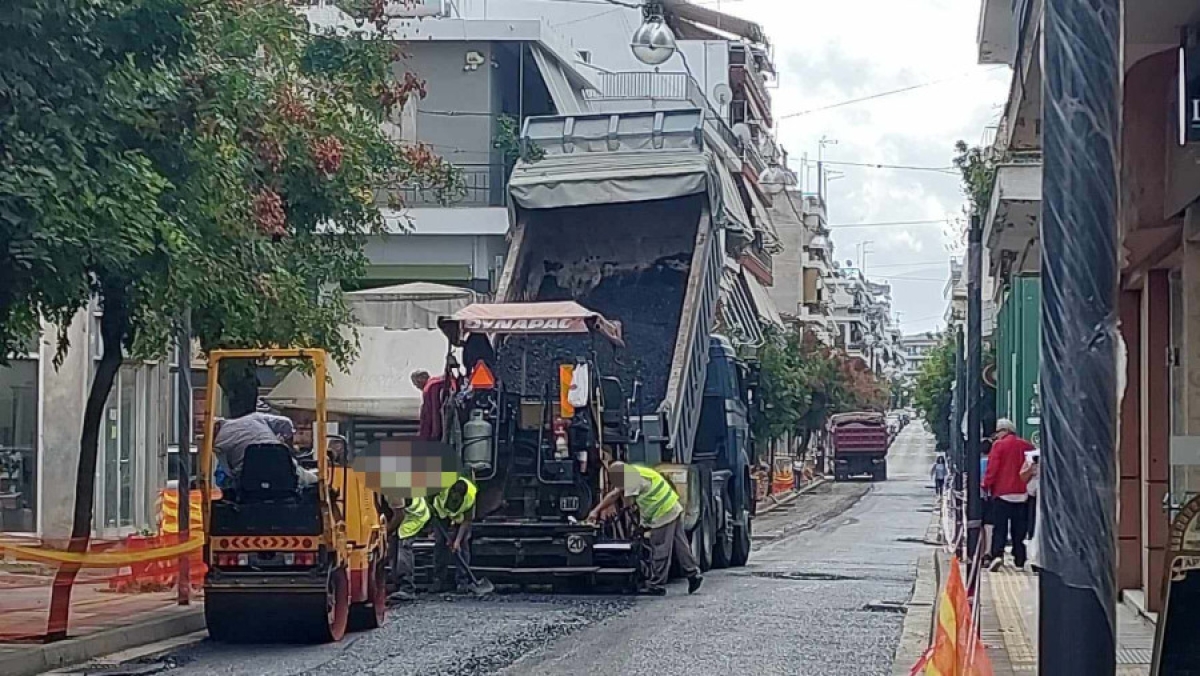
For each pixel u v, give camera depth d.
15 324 14.10
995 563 22.77
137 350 17.52
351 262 20.64
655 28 39.72
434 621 16.75
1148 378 16.23
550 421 19.58
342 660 13.80
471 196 38.88
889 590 20.67
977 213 25.20
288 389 25.95
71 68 12.49
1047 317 4.41
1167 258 15.23
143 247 12.69
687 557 20.31
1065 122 4.39
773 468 63.22
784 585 21.53
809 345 78.56
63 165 12.17
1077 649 4.34
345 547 15.41
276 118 17.61
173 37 13.06
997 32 23.77
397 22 38.03
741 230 27.33
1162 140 12.07
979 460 23.31
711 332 24.02
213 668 13.43
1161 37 10.88
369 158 20.31
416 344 28.73
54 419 25.64
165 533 20.86
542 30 39.75
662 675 12.87
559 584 20.27
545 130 22.92
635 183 22.16
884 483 85.81
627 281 23.06
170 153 14.01
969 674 8.38
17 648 13.85
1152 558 15.70
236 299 16.56
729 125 65.31
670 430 20.42
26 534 25.41
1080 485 4.34
